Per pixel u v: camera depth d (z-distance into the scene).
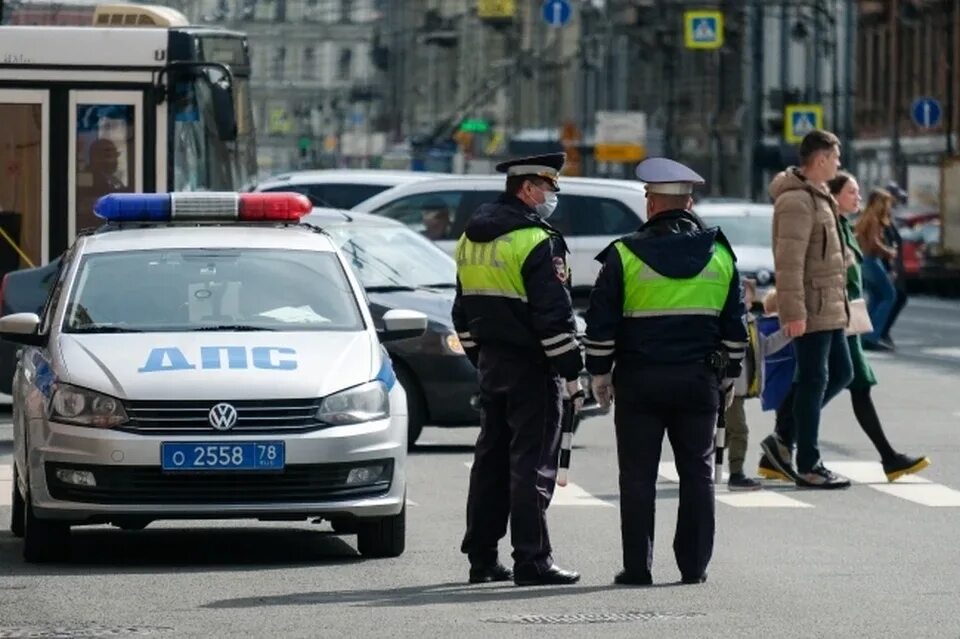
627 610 21.19
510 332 22.89
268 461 24.08
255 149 59.72
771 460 33.88
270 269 26.95
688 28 127.31
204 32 50.59
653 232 23.23
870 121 162.00
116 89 46.44
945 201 104.06
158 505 24.05
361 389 24.73
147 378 24.33
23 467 25.27
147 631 19.91
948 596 22.30
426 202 55.56
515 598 22.08
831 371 33.06
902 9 155.50
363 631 19.83
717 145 173.50
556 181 23.12
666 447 39.16
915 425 42.69
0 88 46.06
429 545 26.56
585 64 191.50
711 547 23.38
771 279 61.94
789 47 162.75
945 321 83.19
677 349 23.06
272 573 24.06
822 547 26.53
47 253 46.19
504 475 23.34
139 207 28.14
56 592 22.50
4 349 40.81
